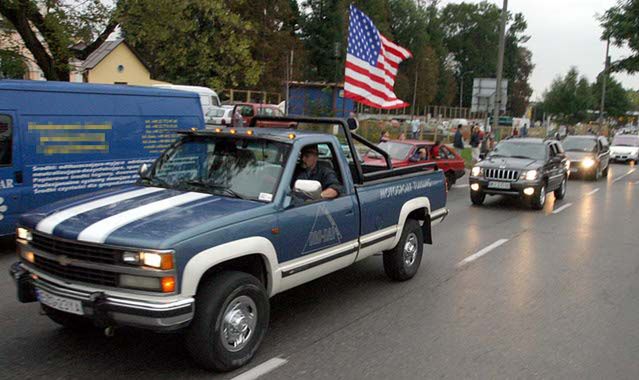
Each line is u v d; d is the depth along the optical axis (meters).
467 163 25.62
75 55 15.48
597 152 22.64
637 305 6.41
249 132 5.34
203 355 4.17
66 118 8.48
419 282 7.09
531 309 6.16
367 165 7.56
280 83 46.34
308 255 5.09
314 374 4.41
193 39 21.41
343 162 5.71
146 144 9.64
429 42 90.25
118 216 4.23
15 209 7.98
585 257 8.80
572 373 4.57
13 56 14.68
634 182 22.08
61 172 8.45
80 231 4.00
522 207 14.32
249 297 4.45
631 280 7.50
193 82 34.62
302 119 6.46
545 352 4.98
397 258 6.82
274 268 4.67
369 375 4.43
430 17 95.31
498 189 13.82
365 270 7.60
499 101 22.14
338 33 60.06
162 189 5.03
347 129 6.23
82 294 3.96
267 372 4.41
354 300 6.30
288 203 4.83
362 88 12.62
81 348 4.76
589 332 5.50
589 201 15.98
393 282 7.06
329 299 6.32
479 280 7.28
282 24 51.19
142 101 9.61
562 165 15.78
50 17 14.15
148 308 3.77
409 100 81.88
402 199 6.63
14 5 13.25
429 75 82.75
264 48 45.72
